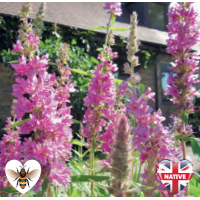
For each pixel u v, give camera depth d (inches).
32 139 54.1
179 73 69.1
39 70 56.9
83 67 271.9
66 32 328.8
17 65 55.1
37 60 57.3
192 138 63.3
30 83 53.5
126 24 448.8
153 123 57.2
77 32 334.0
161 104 443.5
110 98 77.0
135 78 60.5
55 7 381.7
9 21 284.8
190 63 68.3
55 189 63.1
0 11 279.0
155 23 512.4
